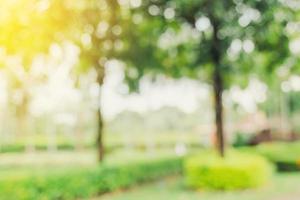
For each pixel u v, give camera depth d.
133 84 20.77
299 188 18.89
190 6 17.39
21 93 47.16
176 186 20.11
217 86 18.61
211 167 18.48
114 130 50.16
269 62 18.44
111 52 19.09
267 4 16.78
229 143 44.19
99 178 17.33
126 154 39.22
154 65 20.14
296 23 17.53
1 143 36.62
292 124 54.28
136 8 18.08
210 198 16.23
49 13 15.08
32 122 51.22
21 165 29.27
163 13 18.02
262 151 28.70
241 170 18.41
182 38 18.98
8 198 12.66
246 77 19.52
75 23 16.58
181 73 20.02
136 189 19.42
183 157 27.38
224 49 17.91
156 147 45.50
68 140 45.19
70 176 15.56
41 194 13.91
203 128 48.31
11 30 14.23
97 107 20.81
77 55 18.42
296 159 26.80
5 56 14.81
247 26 17.33
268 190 18.33
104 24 18.16
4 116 47.00
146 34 19.19
